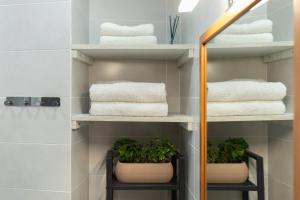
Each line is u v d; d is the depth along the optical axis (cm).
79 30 113
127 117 102
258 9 50
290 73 39
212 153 75
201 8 87
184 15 119
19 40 104
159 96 102
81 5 116
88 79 127
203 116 81
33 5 103
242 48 58
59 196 102
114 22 129
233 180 63
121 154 108
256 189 53
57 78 103
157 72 130
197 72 91
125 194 128
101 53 113
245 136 58
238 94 60
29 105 103
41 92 103
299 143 36
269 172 48
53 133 103
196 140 92
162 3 130
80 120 103
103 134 129
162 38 130
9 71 104
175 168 115
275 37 44
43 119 103
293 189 38
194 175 95
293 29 38
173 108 130
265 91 48
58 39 103
